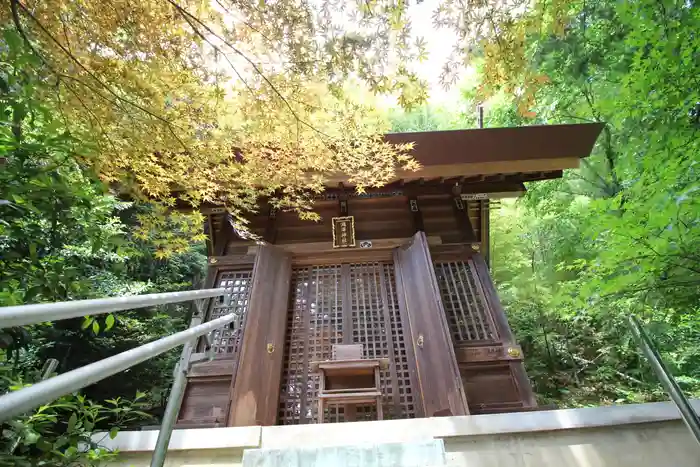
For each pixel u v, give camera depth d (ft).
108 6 5.41
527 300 23.85
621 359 21.38
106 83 5.90
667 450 7.13
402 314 12.39
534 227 24.43
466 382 10.85
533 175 14.01
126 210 13.84
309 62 6.18
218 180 8.70
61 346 17.65
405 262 13.20
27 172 3.97
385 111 7.43
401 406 10.82
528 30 6.62
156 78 6.02
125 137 6.47
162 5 5.52
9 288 4.25
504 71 6.90
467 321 12.26
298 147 8.02
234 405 9.64
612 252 8.27
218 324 6.07
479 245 13.79
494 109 23.94
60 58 5.37
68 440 4.70
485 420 7.68
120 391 20.04
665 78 10.64
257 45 6.05
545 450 7.22
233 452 7.34
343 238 13.99
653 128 10.91
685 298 9.09
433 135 11.87
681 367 17.17
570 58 17.69
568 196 21.18
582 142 12.24
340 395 9.57
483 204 15.72
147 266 22.57
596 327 22.04
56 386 2.20
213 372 11.28
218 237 14.88
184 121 6.58
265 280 12.37
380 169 9.48
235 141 7.66
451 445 7.38
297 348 12.20
